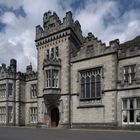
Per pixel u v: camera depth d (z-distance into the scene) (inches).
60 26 1690.5
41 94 1756.9
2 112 2161.7
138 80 1317.7
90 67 1523.1
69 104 1600.6
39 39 1817.2
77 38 1722.4
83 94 1556.3
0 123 2156.7
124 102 1366.9
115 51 1417.3
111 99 1402.6
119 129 1353.3
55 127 1635.1
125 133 1059.3
